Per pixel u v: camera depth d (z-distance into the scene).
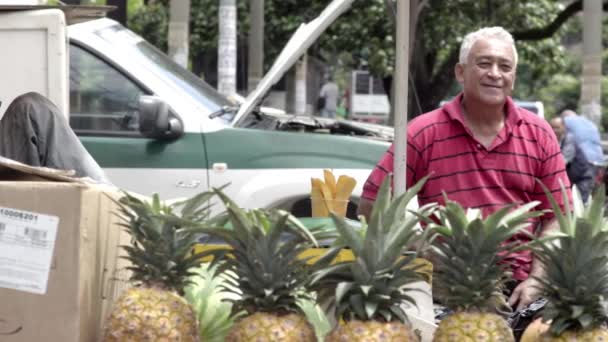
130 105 8.85
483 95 5.50
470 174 5.61
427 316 3.86
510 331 3.34
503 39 5.57
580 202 3.52
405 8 4.59
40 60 6.36
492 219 3.33
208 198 3.49
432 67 24.16
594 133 16.95
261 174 8.79
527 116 5.68
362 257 3.17
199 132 8.80
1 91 6.37
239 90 30.45
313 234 3.41
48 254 3.25
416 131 5.69
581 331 3.30
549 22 24.86
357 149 8.98
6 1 6.66
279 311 3.21
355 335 3.12
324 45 24.17
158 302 3.23
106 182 5.71
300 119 10.27
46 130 5.63
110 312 3.41
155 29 32.97
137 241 3.42
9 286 3.27
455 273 3.35
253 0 19.58
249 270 3.20
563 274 3.29
